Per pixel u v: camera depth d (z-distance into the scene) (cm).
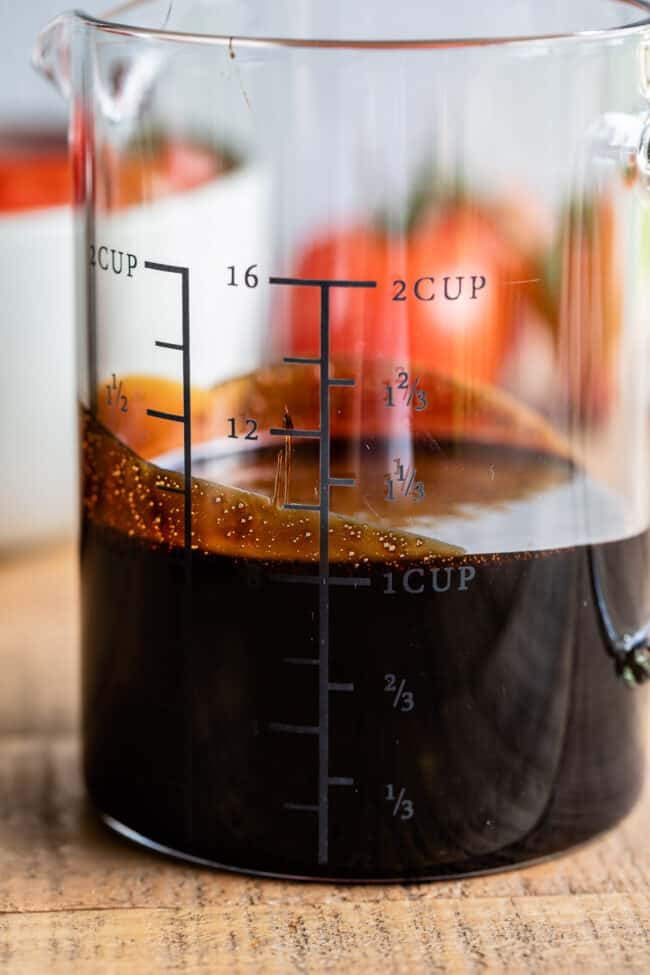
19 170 44
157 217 30
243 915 31
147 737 31
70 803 34
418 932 30
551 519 30
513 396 30
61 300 42
